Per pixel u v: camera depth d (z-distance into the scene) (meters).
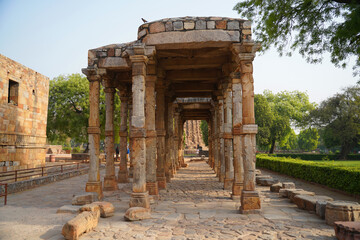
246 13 10.41
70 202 8.37
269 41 10.54
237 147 8.95
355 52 8.98
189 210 7.23
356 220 5.55
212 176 15.59
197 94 15.20
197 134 68.31
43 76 16.02
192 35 7.58
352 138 36.00
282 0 9.36
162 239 4.96
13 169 13.09
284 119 39.75
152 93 9.02
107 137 10.86
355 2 7.60
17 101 13.58
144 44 7.56
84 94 26.42
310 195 7.99
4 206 7.78
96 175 9.00
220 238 5.01
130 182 13.12
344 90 35.94
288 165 15.89
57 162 23.11
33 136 14.78
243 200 6.89
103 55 9.59
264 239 4.94
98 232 5.38
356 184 8.94
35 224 5.91
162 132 10.87
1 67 12.24
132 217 6.16
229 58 9.51
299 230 5.45
